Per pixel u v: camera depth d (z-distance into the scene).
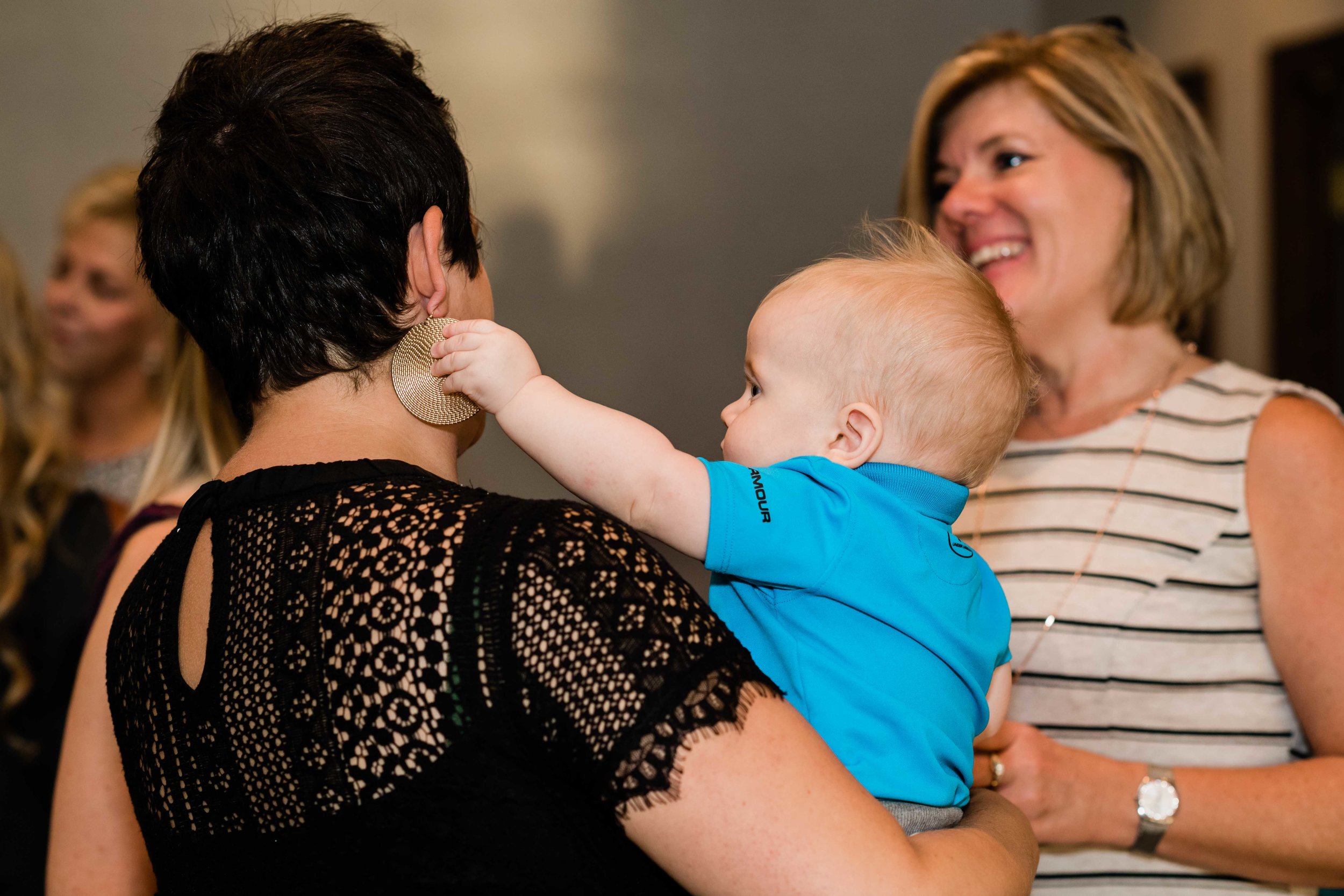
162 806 0.89
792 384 1.12
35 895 1.97
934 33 5.65
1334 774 1.43
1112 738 1.62
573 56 5.35
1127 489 1.68
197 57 0.97
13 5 4.85
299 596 0.81
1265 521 1.56
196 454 1.51
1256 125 4.21
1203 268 1.74
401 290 0.91
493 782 0.76
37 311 2.31
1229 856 1.45
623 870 0.79
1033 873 0.95
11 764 1.97
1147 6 4.81
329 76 0.90
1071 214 1.72
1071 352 1.77
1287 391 1.63
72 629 2.03
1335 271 4.09
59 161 4.89
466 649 0.76
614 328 5.40
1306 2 3.98
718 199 5.47
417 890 0.76
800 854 0.73
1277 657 1.55
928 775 0.98
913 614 1.02
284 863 0.81
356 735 0.77
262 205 0.87
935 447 1.08
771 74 5.52
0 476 2.09
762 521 0.97
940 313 1.09
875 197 5.60
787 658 1.00
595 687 0.75
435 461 0.96
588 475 0.98
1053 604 1.67
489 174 5.29
